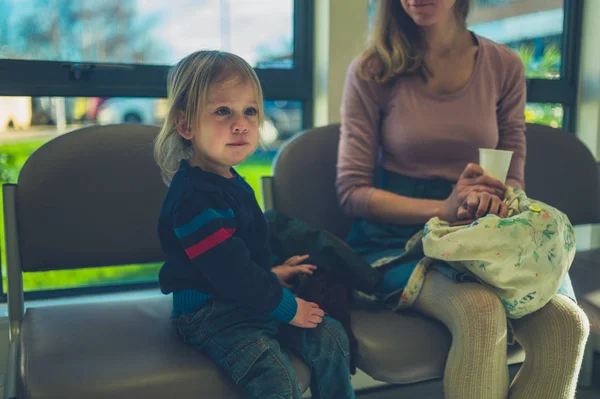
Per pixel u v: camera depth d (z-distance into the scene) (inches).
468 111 55.1
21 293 49.4
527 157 67.4
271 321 42.6
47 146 51.3
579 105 91.2
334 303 46.8
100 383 36.4
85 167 51.8
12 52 63.7
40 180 50.0
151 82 69.2
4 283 66.9
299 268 47.9
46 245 50.1
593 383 77.2
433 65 56.1
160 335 43.6
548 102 89.9
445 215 50.6
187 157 46.3
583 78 90.2
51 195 50.3
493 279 42.8
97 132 53.1
